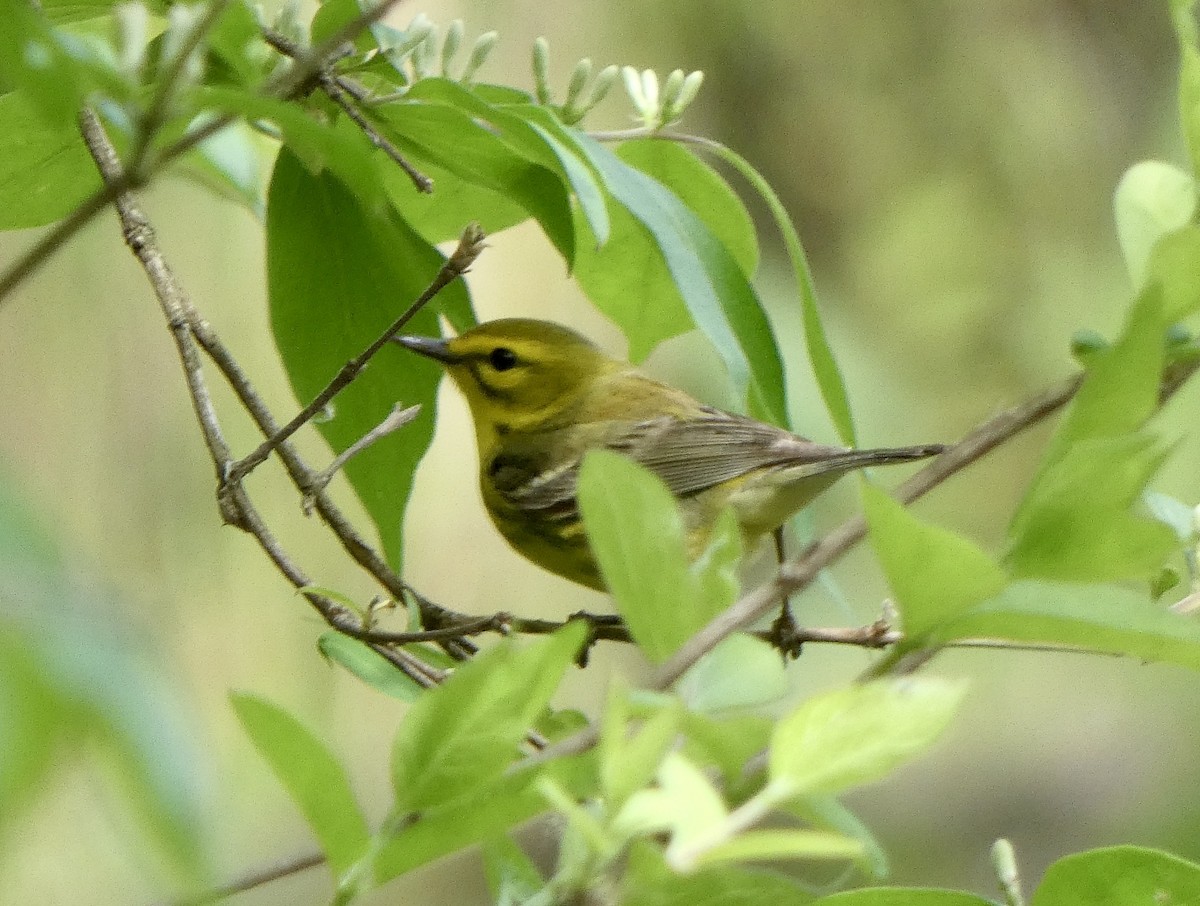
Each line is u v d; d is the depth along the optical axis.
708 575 4.40
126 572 13.70
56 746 2.47
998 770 19.45
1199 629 3.74
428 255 7.85
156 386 14.16
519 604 15.77
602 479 4.00
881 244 19.62
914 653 4.34
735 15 19.38
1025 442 18.72
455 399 16.17
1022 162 19.89
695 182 7.97
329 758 3.87
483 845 4.74
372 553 7.97
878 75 19.91
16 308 13.97
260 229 13.88
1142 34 20.27
